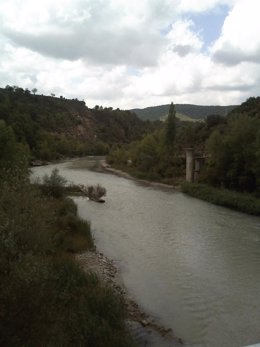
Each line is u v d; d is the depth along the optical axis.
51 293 8.12
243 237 25.27
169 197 44.72
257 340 12.04
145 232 26.50
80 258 18.94
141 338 11.52
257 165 39.81
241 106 96.75
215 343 11.77
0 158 40.72
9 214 11.28
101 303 11.68
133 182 62.50
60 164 100.69
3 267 7.50
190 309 14.20
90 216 31.81
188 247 22.75
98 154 161.38
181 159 67.19
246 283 16.98
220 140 47.94
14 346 6.68
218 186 47.75
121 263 19.50
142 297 15.14
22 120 118.25
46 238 12.70
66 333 9.12
